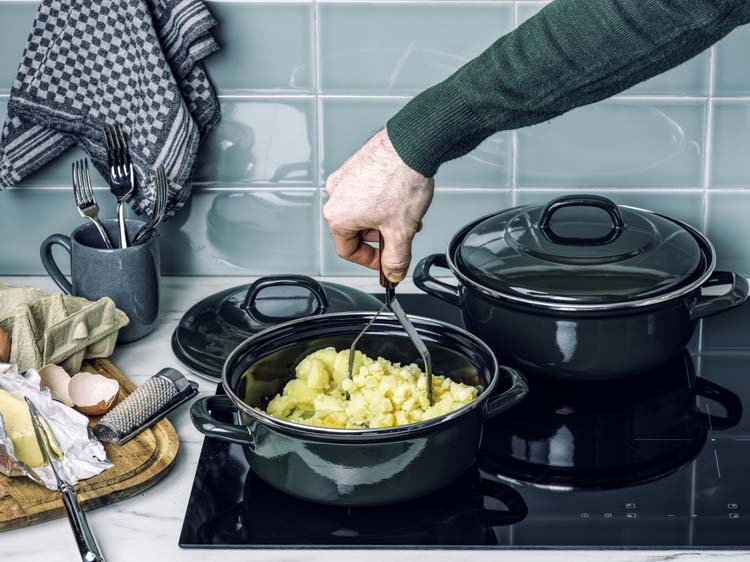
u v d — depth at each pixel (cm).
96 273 115
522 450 100
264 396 101
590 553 84
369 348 104
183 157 123
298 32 125
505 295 101
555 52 72
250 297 118
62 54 121
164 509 90
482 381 96
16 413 93
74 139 128
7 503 87
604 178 131
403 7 124
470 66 77
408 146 78
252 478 95
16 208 135
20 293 115
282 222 135
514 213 117
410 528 87
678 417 105
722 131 128
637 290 99
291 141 131
